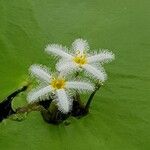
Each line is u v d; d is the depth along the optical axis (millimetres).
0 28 124
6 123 108
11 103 111
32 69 104
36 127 108
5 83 115
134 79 116
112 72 116
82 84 101
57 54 104
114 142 106
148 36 124
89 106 111
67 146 105
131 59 119
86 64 102
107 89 113
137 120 109
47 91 100
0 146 105
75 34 124
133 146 105
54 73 105
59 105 99
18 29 124
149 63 119
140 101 112
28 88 113
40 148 104
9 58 119
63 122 109
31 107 110
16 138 106
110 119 109
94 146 105
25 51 120
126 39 123
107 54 104
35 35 123
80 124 108
